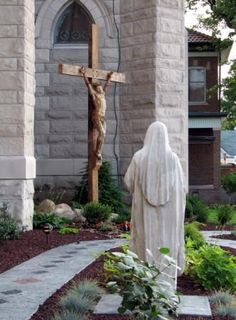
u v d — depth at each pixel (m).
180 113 17.75
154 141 7.12
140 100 17.72
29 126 13.98
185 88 18.28
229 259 7.80
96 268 8.88
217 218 16.83
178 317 6.20
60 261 9.68
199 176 29.97
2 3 13.61
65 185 18.52
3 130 13.57
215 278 7.42
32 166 13.88
